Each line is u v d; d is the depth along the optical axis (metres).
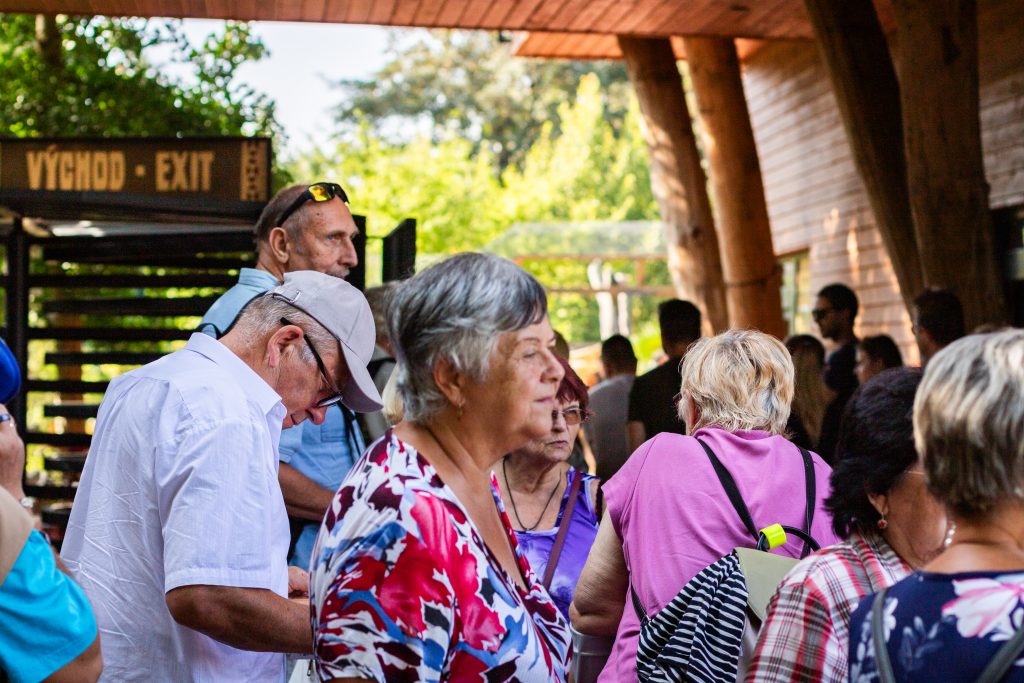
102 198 4.83
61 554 2.29
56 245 5.74
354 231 3.59
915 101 6.21
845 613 1.73
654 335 20.34
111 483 2.18
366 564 1.56
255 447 2.15
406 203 21.44
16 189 4.84
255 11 8.05
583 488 3.17
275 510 2.21
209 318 3.28
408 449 1.69
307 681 2.66
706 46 9.56
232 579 2.05
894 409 1.82
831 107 11.25
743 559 2.16
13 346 5.50
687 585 2.22
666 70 9.59
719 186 9.70
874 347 6.35
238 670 2.22
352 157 23.22
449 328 1.65
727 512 2.42
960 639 1.41
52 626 1.79
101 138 5.23
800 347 4.85
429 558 1.57
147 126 9.48
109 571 2.15
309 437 3.22
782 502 2.43
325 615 1.56
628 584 2.68
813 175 11.83
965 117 6.16
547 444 3.03
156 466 2.12
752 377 2.61
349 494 1.66
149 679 2.14
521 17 8.52
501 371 1.67
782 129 12.55
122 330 5.68
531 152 29.61
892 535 1.83
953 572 1.47
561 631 1.87
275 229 3.51
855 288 11.01
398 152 22.50
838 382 6.82
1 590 1.76
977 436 1.45
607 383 6.24
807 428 4.70
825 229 11.59
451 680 1.60
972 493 1.47
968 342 1.54
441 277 1.69
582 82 29.00
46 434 5.47
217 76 10.09
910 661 1.45
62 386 5.57
